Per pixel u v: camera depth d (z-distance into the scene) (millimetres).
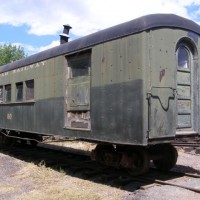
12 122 11320
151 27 6477
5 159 10625
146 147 7242
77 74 8203
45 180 7629
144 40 6410
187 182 7008
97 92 7398
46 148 12398
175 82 6875
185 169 8484
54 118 8852
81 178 7758
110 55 7082
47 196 6352
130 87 6586
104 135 7164
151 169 8281
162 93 6609
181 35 7051
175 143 8031
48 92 9141
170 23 6809
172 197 5945
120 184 6992
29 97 10281
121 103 6766
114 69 6965
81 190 6727
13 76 11375
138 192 6328
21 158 10664
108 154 7707
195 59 7367
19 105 10812
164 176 7676
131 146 7336
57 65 8789
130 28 6652
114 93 6945
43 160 9641
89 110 7754
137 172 7359
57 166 8891
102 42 7301
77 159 9859
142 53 6395
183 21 7109
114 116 6918
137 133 6379
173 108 6781
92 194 6395
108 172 7922
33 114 9867
